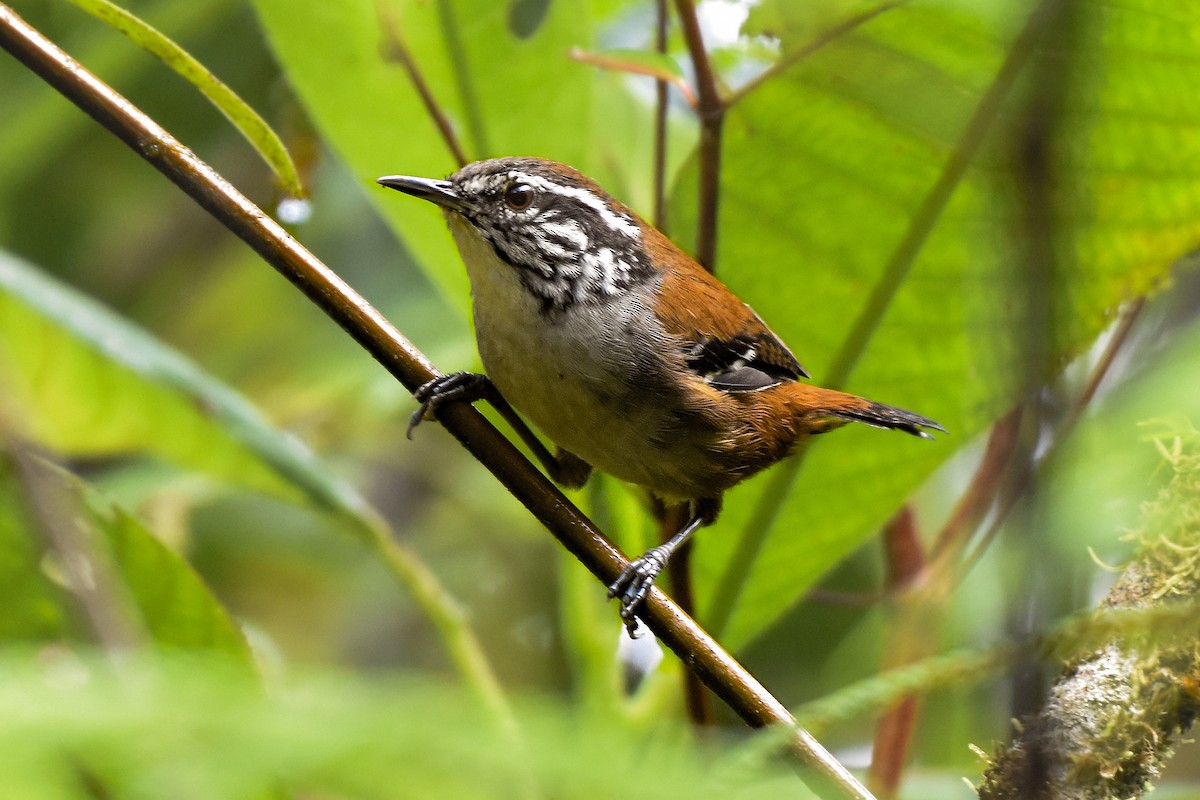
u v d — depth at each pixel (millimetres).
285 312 12359
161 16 11078
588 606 7125
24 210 12383
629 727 6918
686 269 7297
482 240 6980
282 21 7535
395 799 2104
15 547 4875
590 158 8180
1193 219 7008
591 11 7891
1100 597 5449
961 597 7898
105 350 6953
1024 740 4773
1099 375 7117
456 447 12102
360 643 12070
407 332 10805
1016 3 5094
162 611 5875
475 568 12492
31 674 2283
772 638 11336
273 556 12398
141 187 12844
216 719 2100
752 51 8328
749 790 2662
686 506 7465
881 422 7156
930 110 6426
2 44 5223
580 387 6953
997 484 7645
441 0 7496
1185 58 6598
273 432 7312
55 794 2002
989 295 3666
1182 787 6703
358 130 7902
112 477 9625
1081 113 6066
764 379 7391
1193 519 4961
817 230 7516
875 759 7074
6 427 4348
